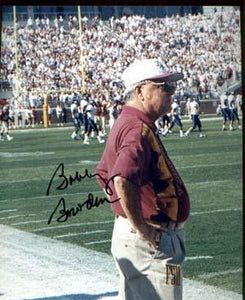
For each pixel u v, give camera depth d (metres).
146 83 3.75
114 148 3.74
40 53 26.50
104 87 23.50
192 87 26.50
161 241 3.73
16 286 5.99
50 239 8.09
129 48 23.17
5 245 7.76
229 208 9.66
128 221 3.74
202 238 7.77
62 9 25.11
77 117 23.48
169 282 3.74
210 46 25.84
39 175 14.31
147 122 3.74
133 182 3.60
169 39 23.95
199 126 22.47
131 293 3.79
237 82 26.64
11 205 10.62
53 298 5.67
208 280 6.15
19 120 28.45
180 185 3.83
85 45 24.39
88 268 6.62
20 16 25.77
